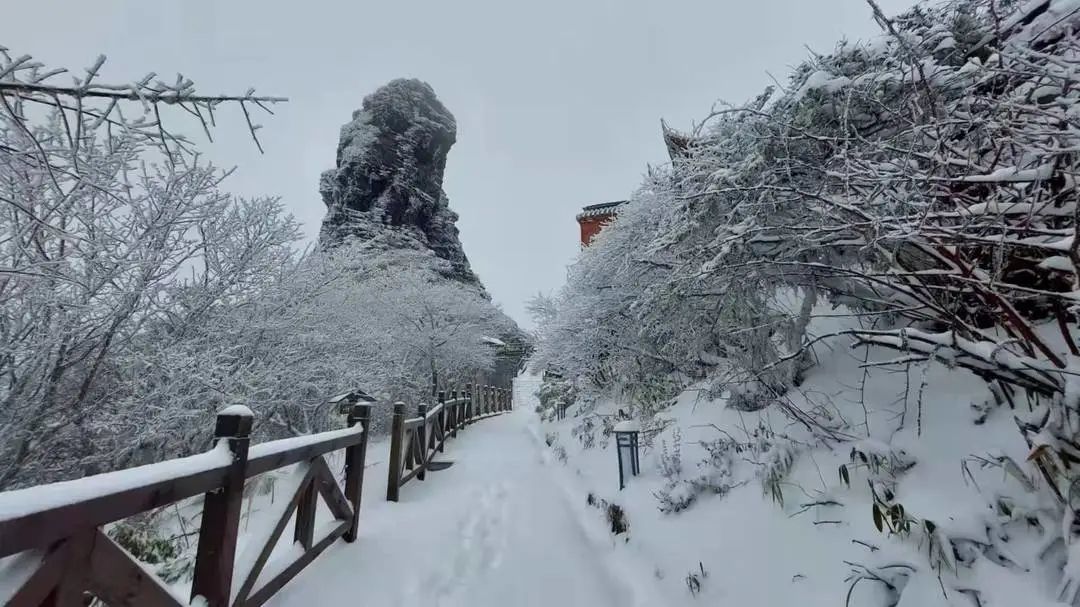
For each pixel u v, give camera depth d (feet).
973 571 5.53
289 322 18.93
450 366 48.55
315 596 7.77
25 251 9.73
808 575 6.67
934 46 8.85
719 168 10.75
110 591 4.23
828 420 9.31
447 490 16.42
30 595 3.39
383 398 26.84
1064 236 6.23
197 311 15.94
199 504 12.27
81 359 12.46
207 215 14.32
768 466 8.66
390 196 83.51
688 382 17.58
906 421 8.27
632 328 19.02
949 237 6.16
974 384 8.23
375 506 13.37
